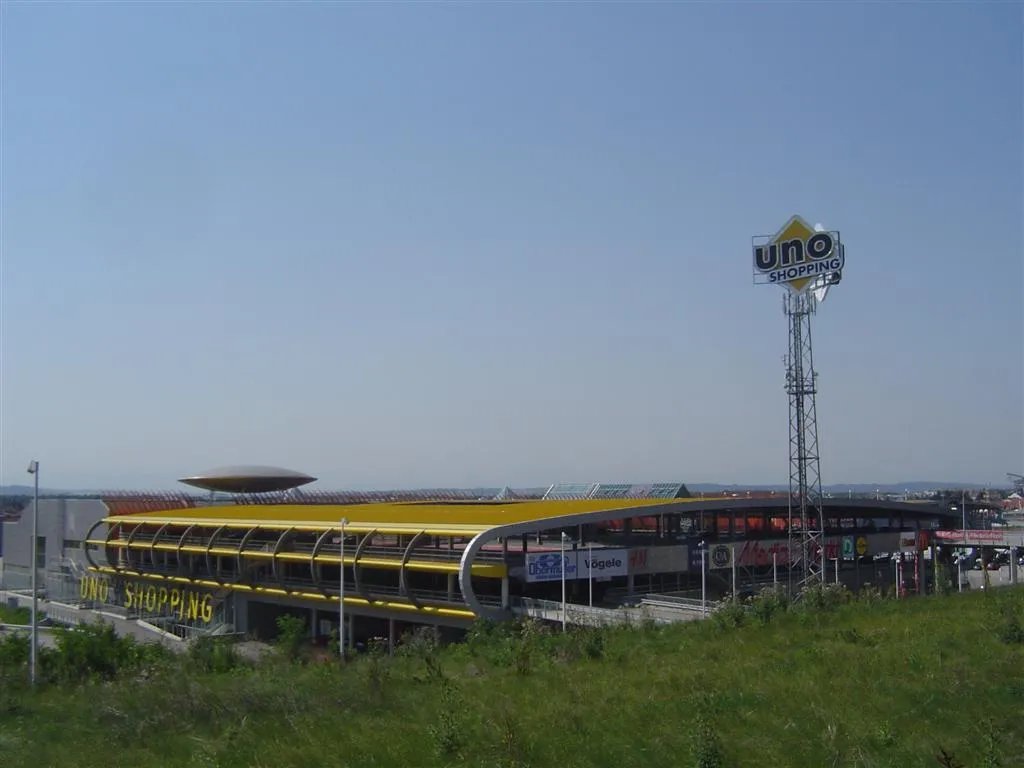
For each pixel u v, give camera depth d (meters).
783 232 72.69
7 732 23.78
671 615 62.22
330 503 126.31
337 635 75.81
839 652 25.62
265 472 141.25
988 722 17.33
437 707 21.81
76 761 20.20
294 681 27.41
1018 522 144.25
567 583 77.75
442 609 69.50
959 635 26.95
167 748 20.62
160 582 100.50
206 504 130.00
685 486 101.00
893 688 20.52
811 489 74.94
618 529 97.56
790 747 16.69
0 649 43.97
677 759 16.42
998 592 39.38
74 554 120.56
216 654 40.44
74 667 37.53
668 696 21.62
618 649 32.06
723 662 26.27
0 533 142.25
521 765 16.50
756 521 101.50
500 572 68.75
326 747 18.55
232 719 22.50
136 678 33.78
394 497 144.25
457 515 77.94
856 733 17.23
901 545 96.38
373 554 75.75
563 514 73.81
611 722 19.11
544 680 25.66
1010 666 22.03
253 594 86.94
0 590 122.56
